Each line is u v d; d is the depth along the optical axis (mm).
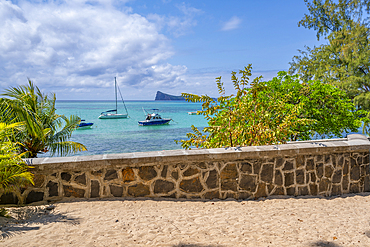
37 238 2848
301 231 3314
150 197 4352
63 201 4035
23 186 3943
